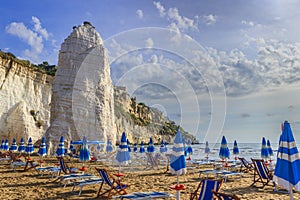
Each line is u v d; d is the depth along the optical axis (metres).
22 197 6.48
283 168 4.19
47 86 36.41
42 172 10.17
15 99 30.91
